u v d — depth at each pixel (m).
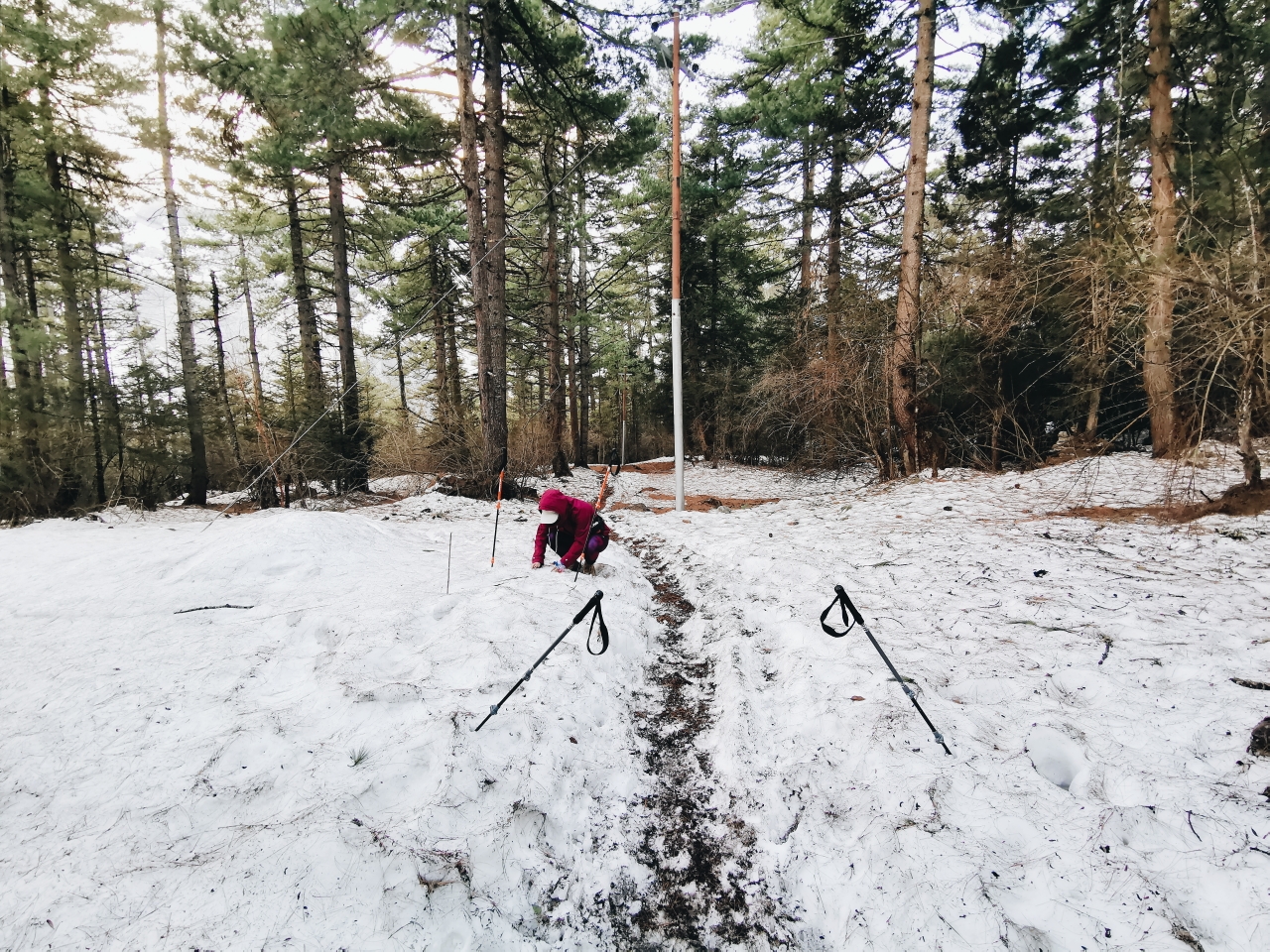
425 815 2.28
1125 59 9.21
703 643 4.34
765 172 17.41
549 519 5.47
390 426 14.42
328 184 14.04
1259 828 1.97
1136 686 2.93
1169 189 7.97
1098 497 7.19
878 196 14.71
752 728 3.08
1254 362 5.08
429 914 1.92
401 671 3.45
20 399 10.12
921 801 2.30
